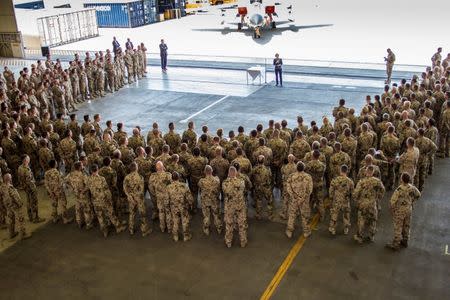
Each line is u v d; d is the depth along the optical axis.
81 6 48.50
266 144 12.52
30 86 20.17
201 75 27.08
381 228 10.76
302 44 37.19
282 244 10.32
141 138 13.52
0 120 16.20
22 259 10.30
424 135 12.98
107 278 9.49
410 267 9.28
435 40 37.41
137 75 26.61
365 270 9.25
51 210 12.55
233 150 11.93
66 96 20.97
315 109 20.08
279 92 23.02
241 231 10.17
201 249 10.33
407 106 13.77
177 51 35.50
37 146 13.89
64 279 9.54
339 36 41.06
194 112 20.61
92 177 10.62
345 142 12.04
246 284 9.04
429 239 10.21
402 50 33.72
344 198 10.19
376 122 14.05
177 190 10.19
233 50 35.25
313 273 9.25
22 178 11.40
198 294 8.84
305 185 9.98
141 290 9.05
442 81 17.14
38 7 48.00
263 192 11.06
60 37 39.28
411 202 9.53
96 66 22.95
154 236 10.98
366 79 24.36
